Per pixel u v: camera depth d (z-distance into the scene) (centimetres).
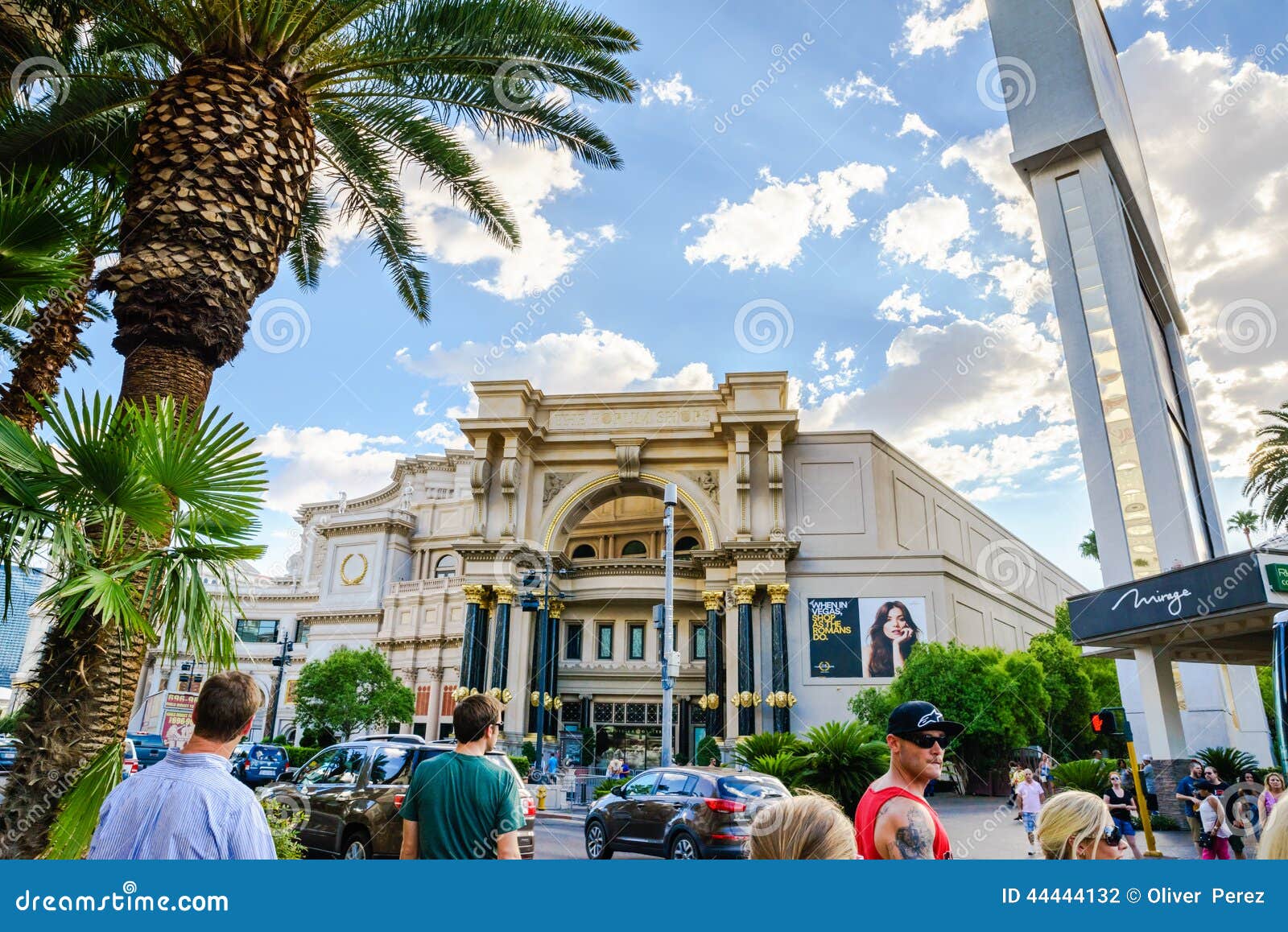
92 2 923
